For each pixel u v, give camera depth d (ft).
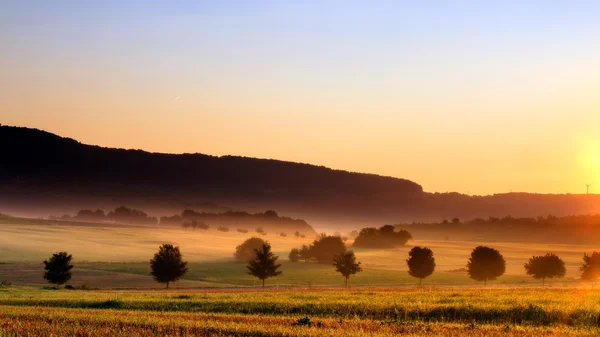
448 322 142.92
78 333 113.91
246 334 114.52
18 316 135.95
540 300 175.94
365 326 129.39
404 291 230.89
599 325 142.00
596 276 452.76
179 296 201.36
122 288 327.67
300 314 155.02
